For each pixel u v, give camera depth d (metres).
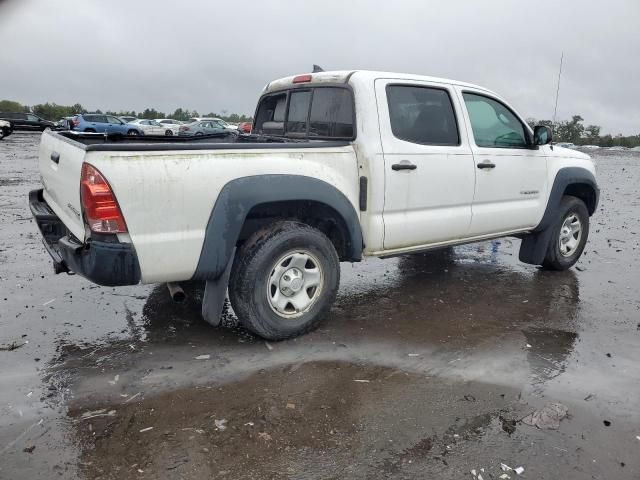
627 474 2.54
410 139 4.36
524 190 5.27
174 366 3.52
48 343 3.83
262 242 3.66
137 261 3.24
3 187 11.30
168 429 2.82
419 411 3.04
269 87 5.20
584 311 4.68
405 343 3.96
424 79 4.53
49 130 4.68
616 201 11.84
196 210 3.36
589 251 6.95
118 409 3.01
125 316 4.35
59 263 3.69
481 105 4.99
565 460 2.63
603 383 3.40
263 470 2.52
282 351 3.78
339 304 4.77
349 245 4.12
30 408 2.99
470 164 4.73
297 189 3.67
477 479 2.49
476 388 3.31
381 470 2.54
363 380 3.39
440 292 5.15
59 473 2.47
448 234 4.72
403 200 4.30
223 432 2.80
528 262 5.77
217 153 3.44
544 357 3.76
